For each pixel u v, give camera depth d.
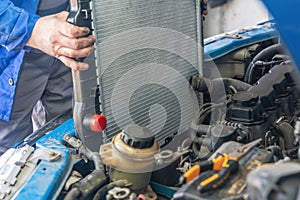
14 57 1.65
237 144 0.89
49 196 0.88
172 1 1.18
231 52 1.61
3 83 1.73
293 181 0.57
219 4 2.68
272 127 1.16
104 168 0.94
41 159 0.99
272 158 0.84
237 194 0.70
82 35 0.97
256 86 1.23
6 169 0.96
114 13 1.02
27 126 1.89
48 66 1.77
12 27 1.20
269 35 1.74
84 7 0.97
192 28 1.27
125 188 0.89
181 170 1.02
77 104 1.00
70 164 0.99
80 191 0.87
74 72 0.98
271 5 0.75
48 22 1.15
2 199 0.89
